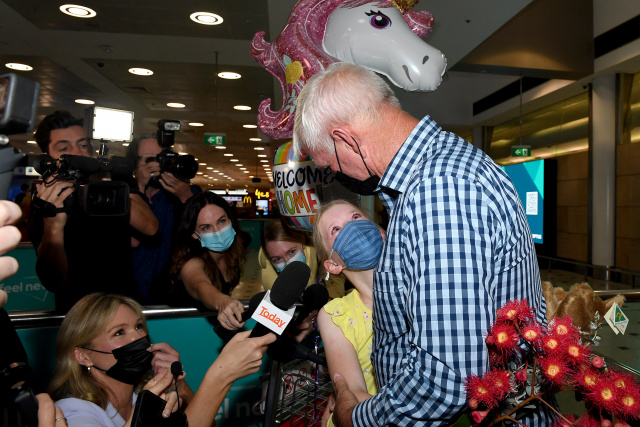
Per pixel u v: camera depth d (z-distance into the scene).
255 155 23.44
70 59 8.33
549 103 10.17
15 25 6.75
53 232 2.07
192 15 6.30
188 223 2.05
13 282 4.58
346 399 1.06
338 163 1.05
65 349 1.41
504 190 0.90
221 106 12.36
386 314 1.00
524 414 0.95
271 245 2.17
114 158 2.19
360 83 0.98
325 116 0.99
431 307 0.82
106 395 1.45
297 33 1.72
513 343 0.81
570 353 0.82
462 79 12.19
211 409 1.07
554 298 1.71
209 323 1.94
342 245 1.21
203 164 29.08
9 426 0.85
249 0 5.79
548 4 7.55
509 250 0.88
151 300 2.58
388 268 0.96
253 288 7.57
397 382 0.88
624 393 0.80
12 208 0.57
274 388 1.30
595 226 8.69
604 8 7.54
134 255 2.61
